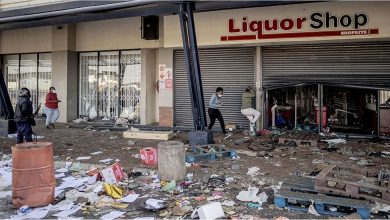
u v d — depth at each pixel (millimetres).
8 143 10555
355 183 4949
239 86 12828
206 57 13250
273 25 11469
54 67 15727
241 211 4871
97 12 11289
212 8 10781
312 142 9586
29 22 12562
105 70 15547
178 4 9812
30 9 12172
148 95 14508
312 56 11734
